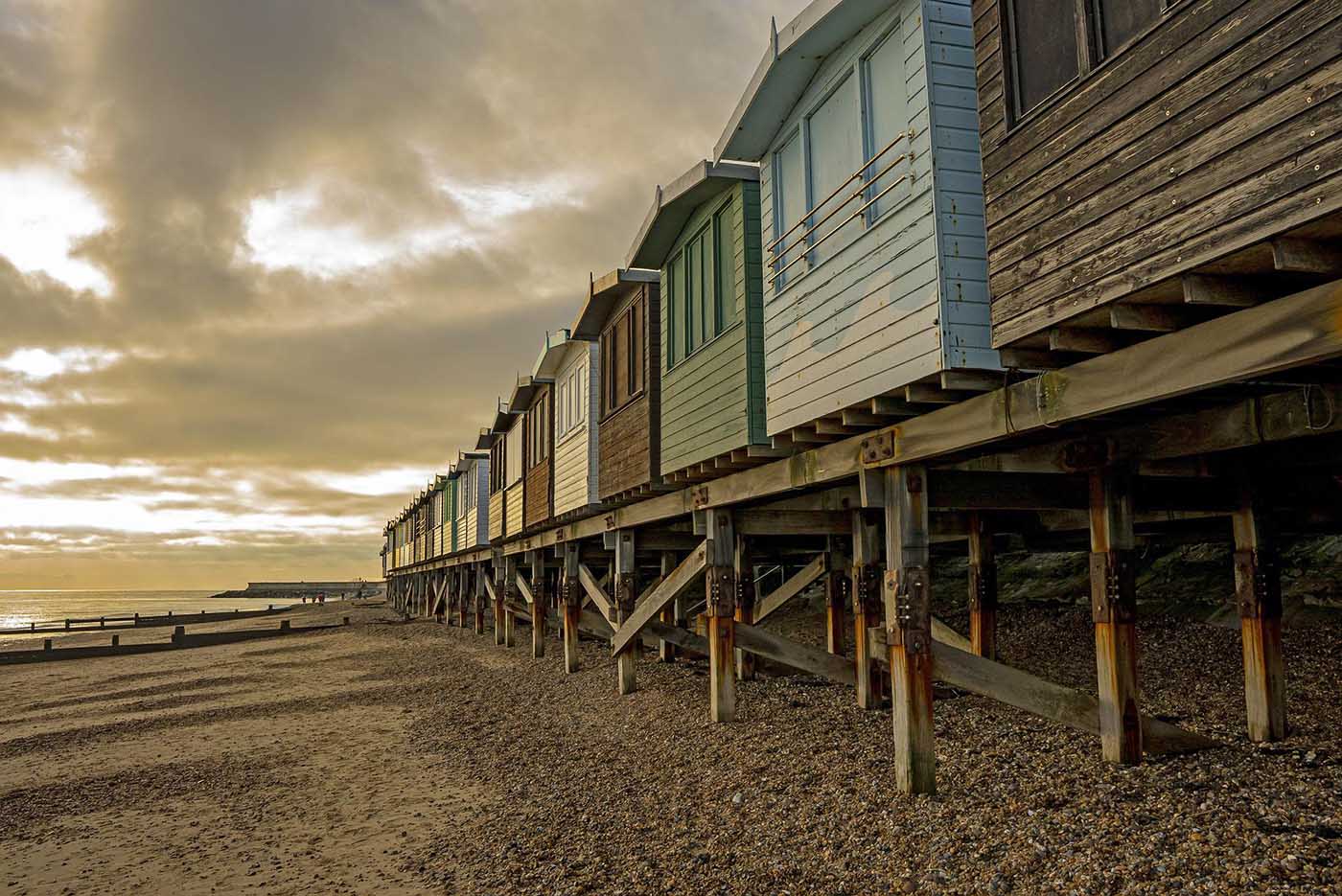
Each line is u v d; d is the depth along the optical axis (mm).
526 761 8977
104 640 40969
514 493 20031
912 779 5852
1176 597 11156
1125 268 3955
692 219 9828
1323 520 7160
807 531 9508
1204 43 3580
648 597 11227
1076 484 6648
